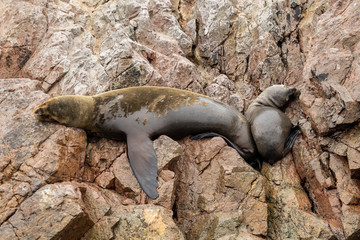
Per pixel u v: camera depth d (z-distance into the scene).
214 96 10.99
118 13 11.88
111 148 9.17
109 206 7.96
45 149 8.40
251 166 9.59
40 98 9.52
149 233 7.66
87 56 10.78
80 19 11.90
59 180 8.21
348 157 8.52
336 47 9.70
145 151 8.87
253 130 9.55
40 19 11.38
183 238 7.69
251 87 11.38
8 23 11.33
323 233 8.15
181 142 9.56
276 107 10.37
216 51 11.94
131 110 9.41
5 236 7.14
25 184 7.84
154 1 12.31
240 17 12.10
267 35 11.43
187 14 13.04
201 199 8.70
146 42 11.74
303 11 11.65
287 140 9.68
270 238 8.42
